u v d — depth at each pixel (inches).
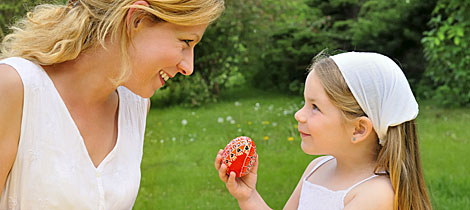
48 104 57.9
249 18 335.9
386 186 62.7
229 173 72.5
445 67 281.1
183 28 57.8
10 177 57.8
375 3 329.4
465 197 144.3
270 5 354.9
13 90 55.1
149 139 229.8
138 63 58.4
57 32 57.6
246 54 353.1
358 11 349.4
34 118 57.0
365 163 66.2
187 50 60.5
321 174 73.0
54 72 60.1
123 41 57.4
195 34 59.1
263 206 74.2
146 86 60.3
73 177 59.4
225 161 72.3
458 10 275.7
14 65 56.3
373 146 66.0
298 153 197.6
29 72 56.7
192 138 227.3
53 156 58.2
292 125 236.5
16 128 56.1
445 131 227.5
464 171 170.1
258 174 172.2
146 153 207.9
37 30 59.2
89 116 62.0
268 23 357.4
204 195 158.6
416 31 317.7
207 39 315.3
